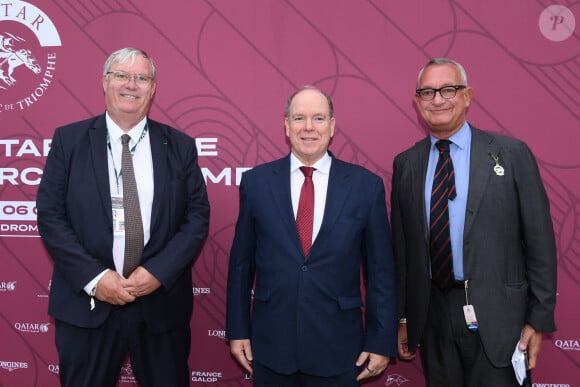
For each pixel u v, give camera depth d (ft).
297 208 5.40
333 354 5.10
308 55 7.13
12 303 7.57
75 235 5.43
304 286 5.07
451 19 6.94
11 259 7.57
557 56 6.81
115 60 5.50
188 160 5.86
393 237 5.95
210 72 7.27
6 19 7.48
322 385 5.20
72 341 5.54
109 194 5.44
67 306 5.51
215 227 7.35
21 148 7.50
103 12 7.34
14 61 7.48
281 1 7.15
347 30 7.07
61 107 7.43
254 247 5.63
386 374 7.29
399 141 7.05
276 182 5.41
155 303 5.67
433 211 5.35
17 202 7.54
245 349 5.45
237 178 7.29
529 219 5.13
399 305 5.85
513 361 5.04
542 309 5.04
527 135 6.88
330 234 5.14
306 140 5.22
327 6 7.09
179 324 5.90
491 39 6.89
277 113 7.19
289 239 5.16
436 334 5.48
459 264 5.24
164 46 7.29
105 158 5.54
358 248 5.29
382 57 7.04
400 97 7.03
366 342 5.29
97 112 7.38
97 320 5.46
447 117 5.33
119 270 5.54
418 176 5.60
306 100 5.27
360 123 7.09
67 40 7.39
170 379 5.84
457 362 5.39
